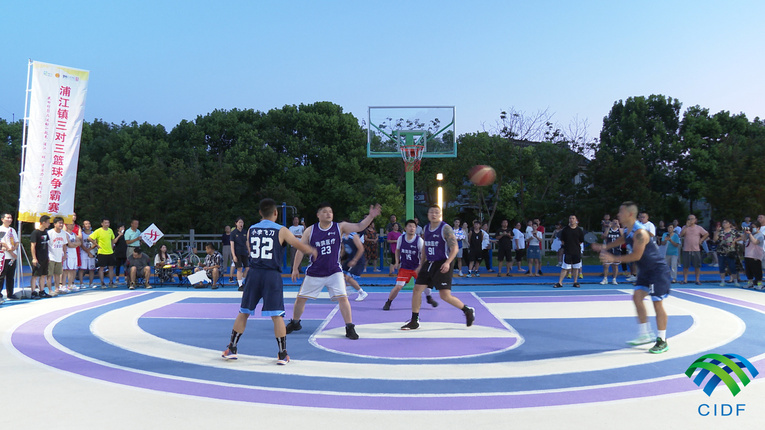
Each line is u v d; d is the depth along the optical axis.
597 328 8.63
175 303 11.88
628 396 5.06
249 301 6.43
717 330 8.30
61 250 13.34
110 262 14.97
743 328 8.46
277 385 5.48
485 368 6.15
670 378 5.67
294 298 12.72
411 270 10.50
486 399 4.98
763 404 4.79
